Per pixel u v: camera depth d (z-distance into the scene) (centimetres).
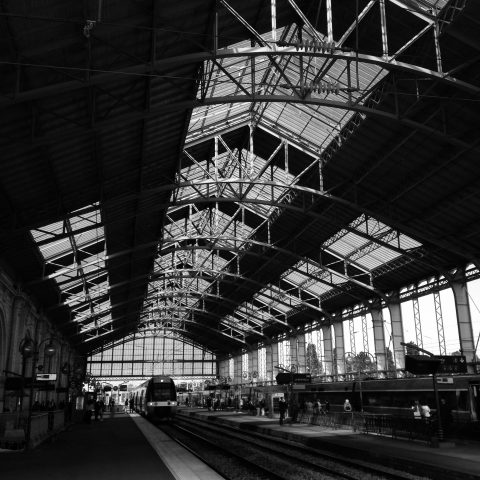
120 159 2277
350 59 1659
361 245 3550
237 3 1698
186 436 2934
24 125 1716
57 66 1463
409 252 3125
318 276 4316
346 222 3222
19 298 2998
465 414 2395
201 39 1730
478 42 1761
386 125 2311
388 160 2542
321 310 4731
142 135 2119
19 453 1809
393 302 3878
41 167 2022
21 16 1192
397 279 3762
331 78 2292
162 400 4472
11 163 1892
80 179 2297
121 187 2553
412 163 2498
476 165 2319
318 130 2656
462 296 3198
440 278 3416
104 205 2434
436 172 2462
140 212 2762
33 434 2100
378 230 3241
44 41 1398
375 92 2191
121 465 1473
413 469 1585
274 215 3509
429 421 2108
